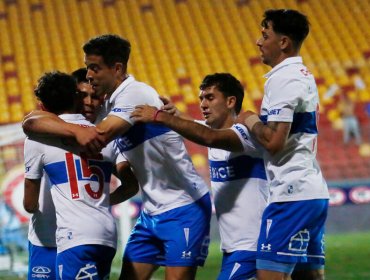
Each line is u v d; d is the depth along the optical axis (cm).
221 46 9000
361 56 8869
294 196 1742
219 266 4003
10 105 8025
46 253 1939
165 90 8338
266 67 8669
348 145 6575
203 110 1930
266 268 1758
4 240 4700
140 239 1933
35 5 9444
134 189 2005
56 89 1811
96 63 1809
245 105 8031
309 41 9088
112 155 1859
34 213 1936
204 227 1900
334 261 4109
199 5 9544
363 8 9512
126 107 1786
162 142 1850
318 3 9575
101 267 1806
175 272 1870
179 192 1888
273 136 1695
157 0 9569
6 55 8744
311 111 1766
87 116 1912
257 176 1858
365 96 8194
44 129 1764
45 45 8906
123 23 9269
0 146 5203
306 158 1762
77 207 1780
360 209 6028
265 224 1767
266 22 1806
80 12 9394
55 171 1795
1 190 4878
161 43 9019
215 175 1902
